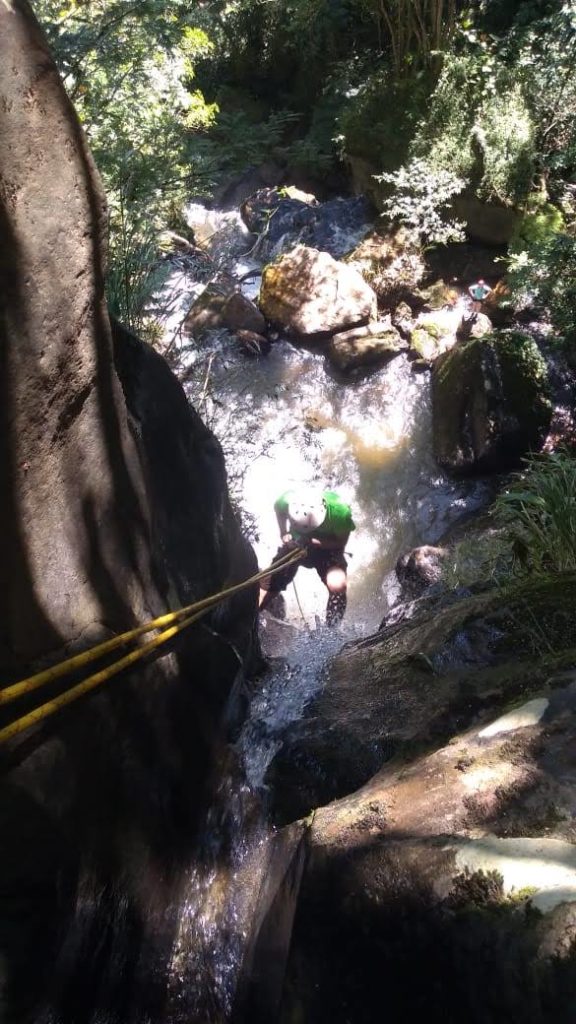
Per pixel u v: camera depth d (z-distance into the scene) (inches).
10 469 67.9
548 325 327.0
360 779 99.7
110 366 81.7
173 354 252.7
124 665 80.9
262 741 111.4
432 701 107.3
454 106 376.8
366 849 74.3
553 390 302.8
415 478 310.3
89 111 201.6
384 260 370.6
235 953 86.1
